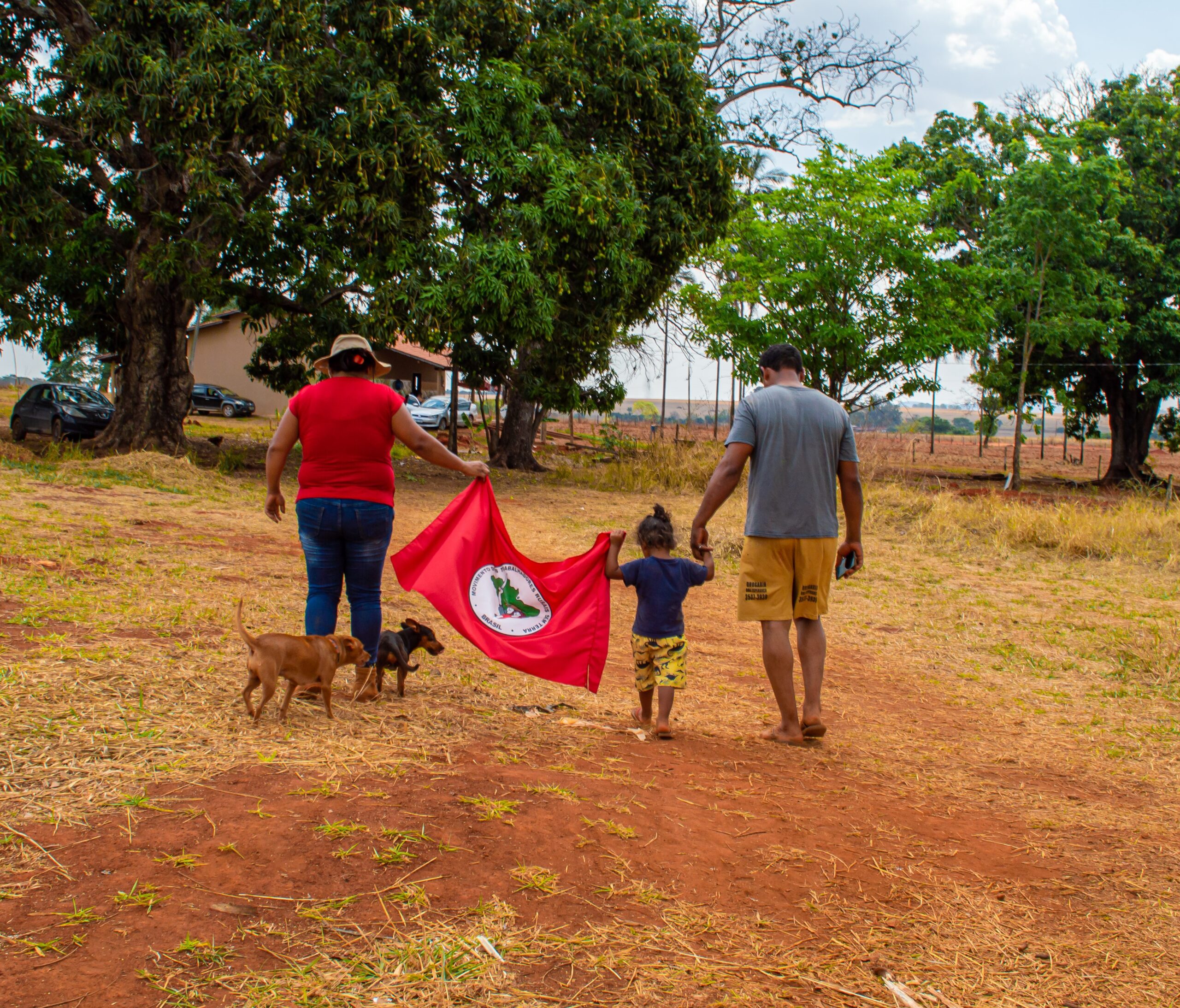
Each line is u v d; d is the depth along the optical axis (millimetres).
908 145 31125
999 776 4777
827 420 4867
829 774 4449
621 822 3324
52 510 9688
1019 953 2727
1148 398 30016
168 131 14445
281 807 3076
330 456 4324
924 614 9617
